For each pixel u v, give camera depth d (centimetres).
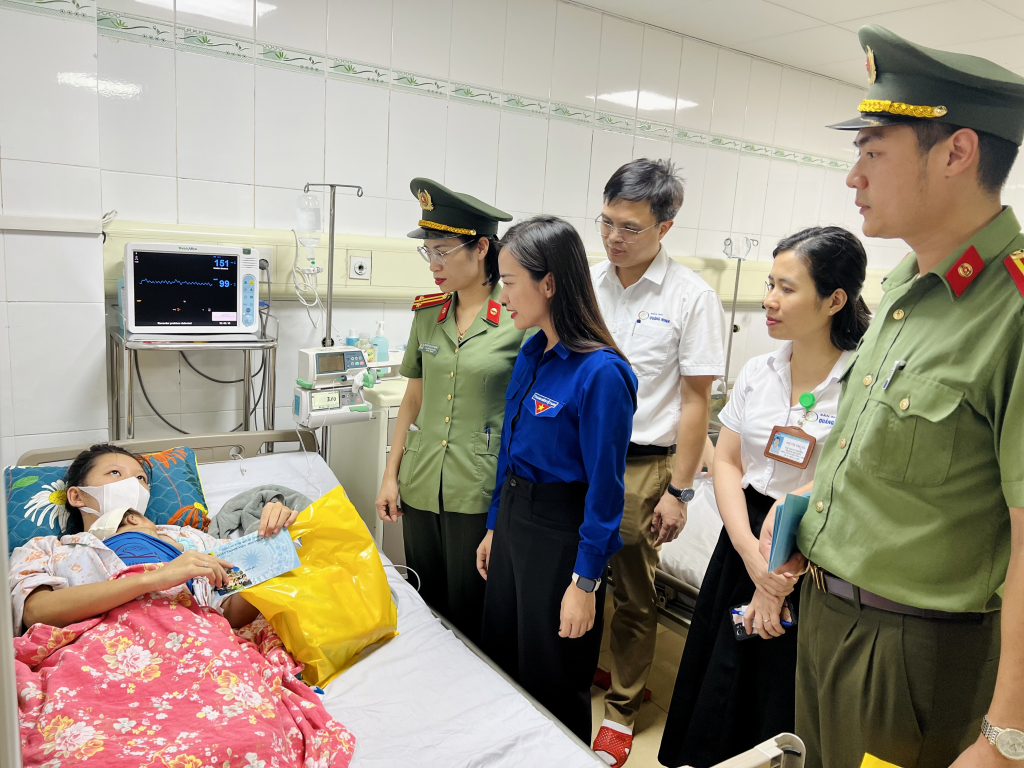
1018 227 98
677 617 211
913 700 107
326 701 141
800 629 128
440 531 195
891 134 96
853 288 144
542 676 161
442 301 192
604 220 195
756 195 412
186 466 197
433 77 288
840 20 316
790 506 120
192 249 224
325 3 259
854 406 114
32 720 115
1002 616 90
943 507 101
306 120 264
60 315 219
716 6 309
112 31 225
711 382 197
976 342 97
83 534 154
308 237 262
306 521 168
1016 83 90
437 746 129
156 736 112
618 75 339
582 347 144
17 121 204
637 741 208
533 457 152
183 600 146
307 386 214
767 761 91
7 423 217
